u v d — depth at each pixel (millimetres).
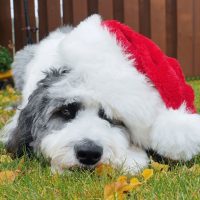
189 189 1085
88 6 2887
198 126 1259
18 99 1894
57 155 1190
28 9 2807
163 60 1313
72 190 1095
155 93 1267
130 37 1319
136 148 1287
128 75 1218
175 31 2922
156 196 1056
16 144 1315
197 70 2945
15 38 2918
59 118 1235
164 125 1247
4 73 2611
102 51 1228
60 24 2873
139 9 2891
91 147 1160
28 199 1067
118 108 1203
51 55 1366
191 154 1260
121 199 1046
